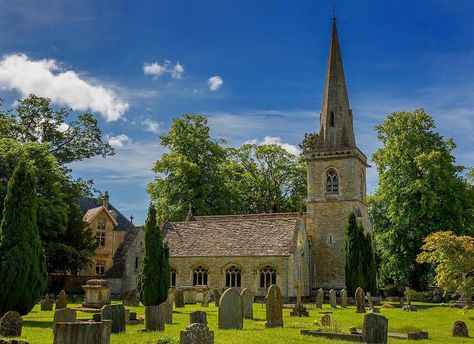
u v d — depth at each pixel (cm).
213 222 5559
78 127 6162
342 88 5972
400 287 5469
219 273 5081
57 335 1350
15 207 2542
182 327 2312
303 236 5319
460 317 3231
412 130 5656
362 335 1906
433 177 5288
